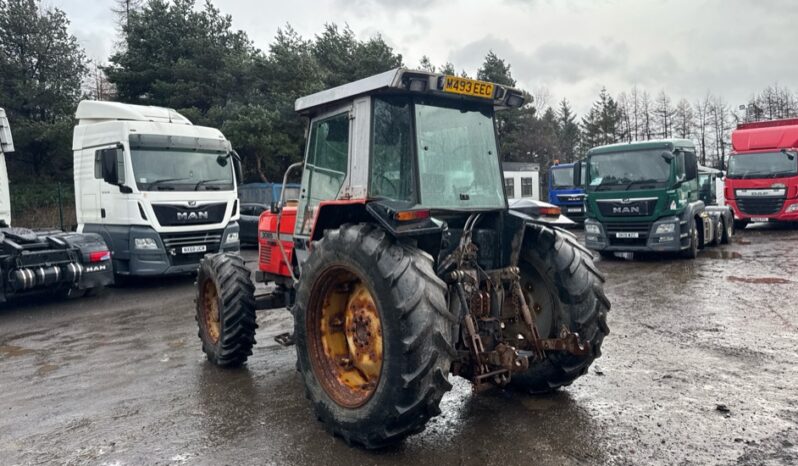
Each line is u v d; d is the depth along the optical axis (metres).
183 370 5.37
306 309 3.83
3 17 24.03
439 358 3.17
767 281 8.92
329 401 3.67
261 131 21.41
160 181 10.39
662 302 7.70
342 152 4.18
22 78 24.00
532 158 47.03
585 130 56.81
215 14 24.55
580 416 3.90
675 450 3.35
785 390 4.28
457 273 3.71
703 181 20.50
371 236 3.42
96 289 10.02
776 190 16.75
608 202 12.05
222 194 11.12
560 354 4.07
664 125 60.47
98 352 6.22
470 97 3.97
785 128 16.95
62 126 21.39
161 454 3.56
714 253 12.77
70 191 22.97
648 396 4.24
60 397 4.75
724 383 4.47
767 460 3.20
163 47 22.64
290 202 5.82
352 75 26.06
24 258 8.73
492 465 3.24
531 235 4.24
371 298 3.56
